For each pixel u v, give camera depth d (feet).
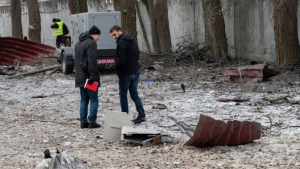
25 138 27.78
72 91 48.24
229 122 23.58
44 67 71.56
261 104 35.78
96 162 21.72
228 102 37.58
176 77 55.21
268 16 64.64
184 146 24.38
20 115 36.06
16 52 81.56
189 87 47.37
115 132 26.91
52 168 19.13
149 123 31.07
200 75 56.34
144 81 53.21
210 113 33.37
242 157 21.81
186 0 79.15
